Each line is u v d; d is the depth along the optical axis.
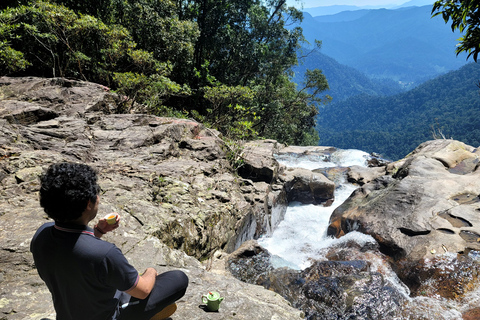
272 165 10.16
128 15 17.20
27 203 4.34
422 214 7.25
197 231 5.52
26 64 11.52
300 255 7.55
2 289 2.80
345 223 8.35
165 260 3.77
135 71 14.80
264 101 28.36
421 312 5.00
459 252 6.09
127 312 1.90
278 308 3.29
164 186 6.30
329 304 5.16
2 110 7.25
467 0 3.26
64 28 12.76
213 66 26.16
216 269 5.63
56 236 1.51
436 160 9.98
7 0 14.48
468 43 3.46
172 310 2.21
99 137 7.77
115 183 5.68
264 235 8.66
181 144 9.01
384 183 9.74
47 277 1.55
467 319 4.83
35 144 6.28
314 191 11.41
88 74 15.02
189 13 23.09
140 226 4.46
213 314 2.83
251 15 25.42
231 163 9.59
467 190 8.15
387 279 5.95
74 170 1.51
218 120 15.39
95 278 1.50
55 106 8.92
